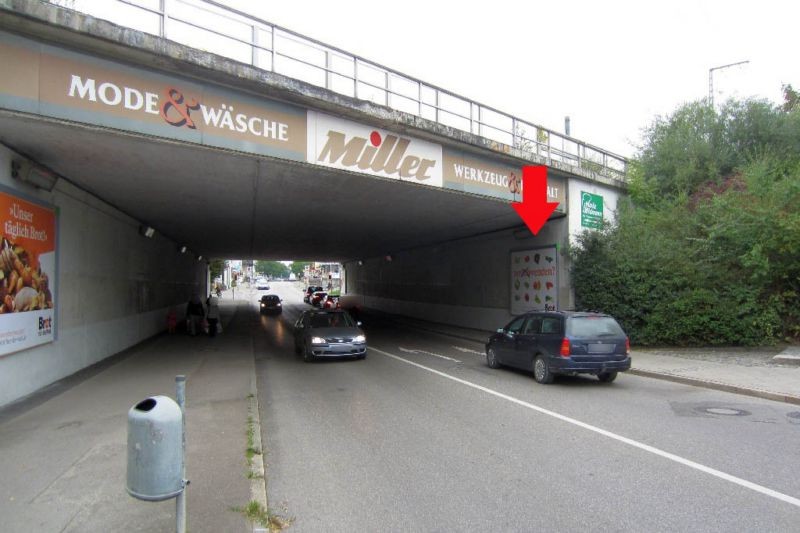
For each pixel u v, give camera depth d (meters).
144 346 16.58
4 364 8.13
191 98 9.02
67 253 10.96
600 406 8.54
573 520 4.22
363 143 11.62
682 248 15.83
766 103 20.50
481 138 13.88
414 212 17.50
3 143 8.38
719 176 19.23
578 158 18.11
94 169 10.58
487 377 11.53
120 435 6.39
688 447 6.19
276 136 10.12
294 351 16.42
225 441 6.25
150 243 19.55
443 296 27.56
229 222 19.89
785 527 4.04
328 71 10.82
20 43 7.38
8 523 3.96
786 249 13.54
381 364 13.60
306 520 4.27
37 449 5.83
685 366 11.96
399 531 4.07
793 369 11.20
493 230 22.03
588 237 17.25
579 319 10.34
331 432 7.03
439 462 5.75
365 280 45.66
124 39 7.80
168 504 4.35
